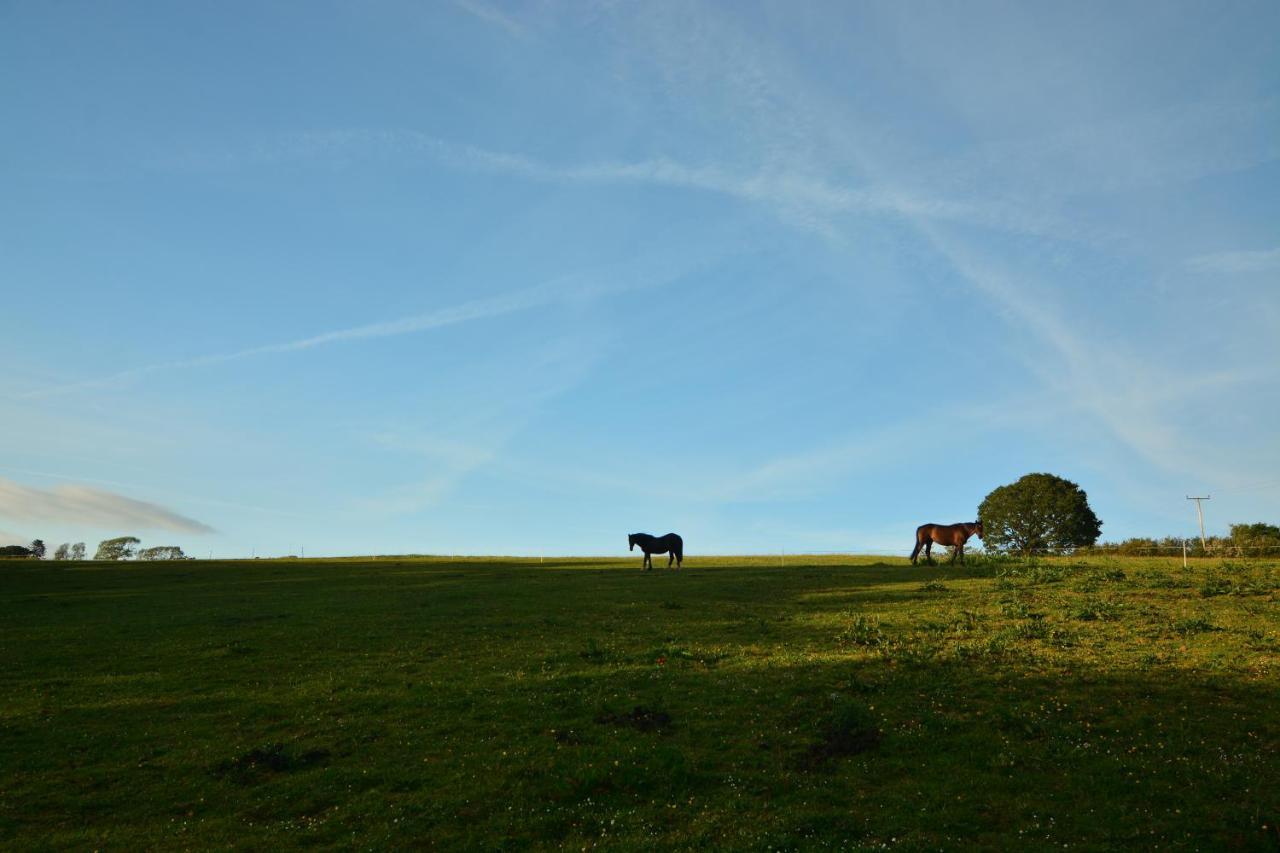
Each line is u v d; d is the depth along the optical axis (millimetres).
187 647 30781
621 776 17188
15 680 26406
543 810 16125
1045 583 39844
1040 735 18578
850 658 25328
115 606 44031
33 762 19219
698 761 18078
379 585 51938
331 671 26688
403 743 19844
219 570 65812
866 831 14641
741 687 22922
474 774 17844
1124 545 68250
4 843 15312
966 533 51750
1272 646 24703
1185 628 27625
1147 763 16828
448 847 14844
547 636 31000
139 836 15586
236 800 17109
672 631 31016
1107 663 23578
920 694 21625
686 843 14453
